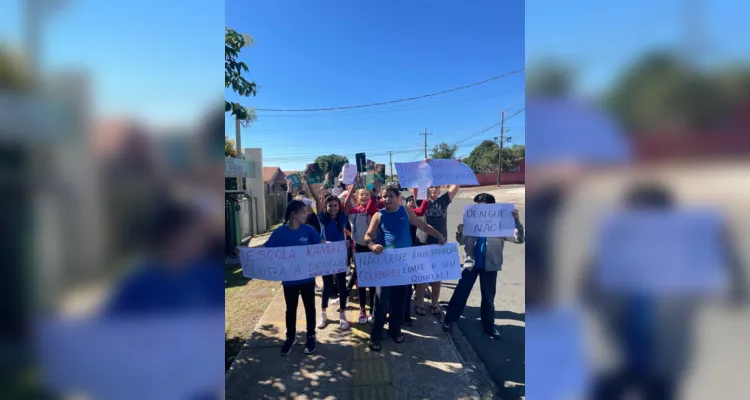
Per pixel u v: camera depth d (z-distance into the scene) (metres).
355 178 4.75
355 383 2.86
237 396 2.71
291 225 3.30
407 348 3.39
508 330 3.73
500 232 3.57
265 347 3.46
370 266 3.34
